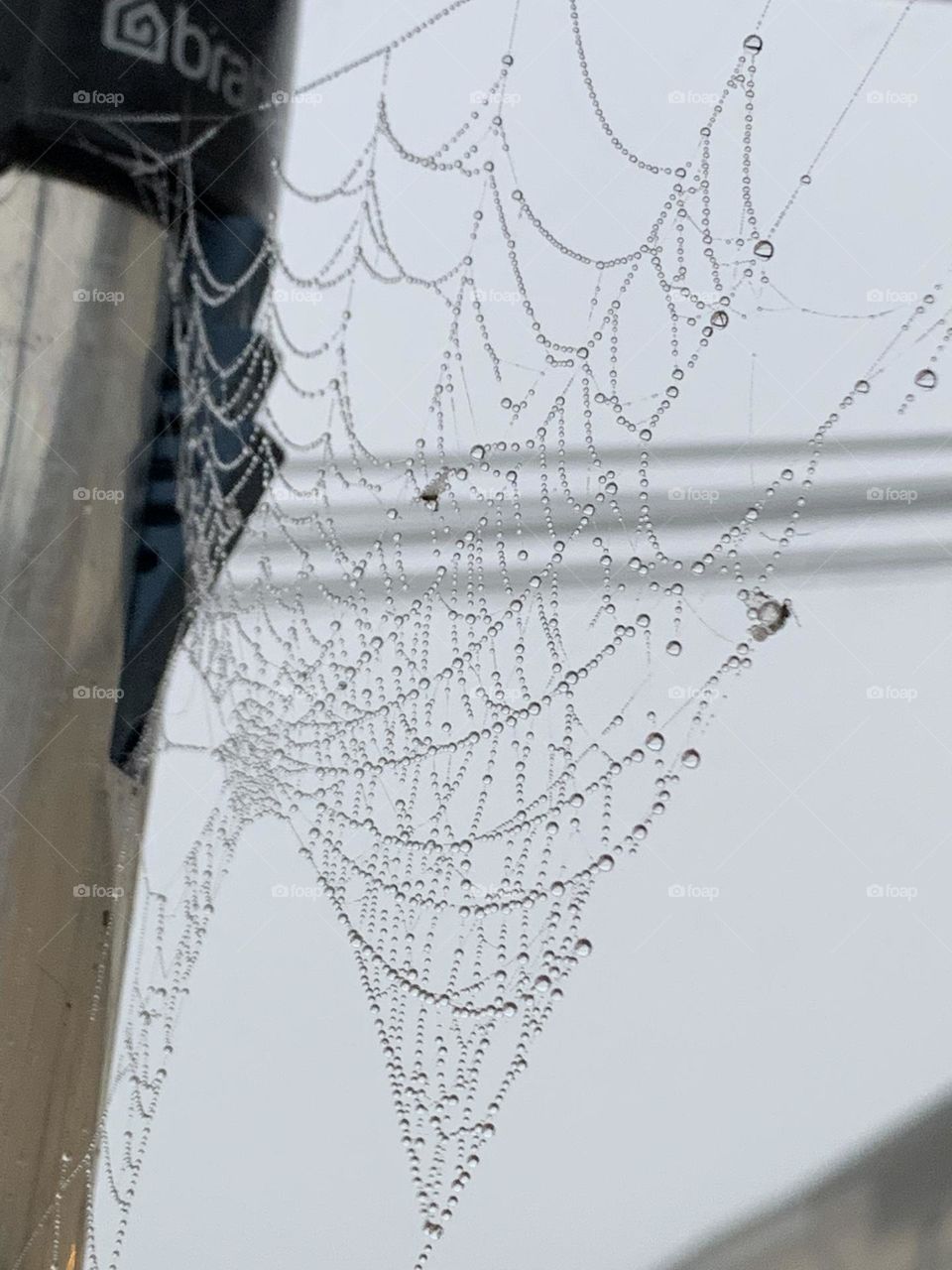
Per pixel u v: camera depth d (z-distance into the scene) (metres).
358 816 0.66
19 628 0.65
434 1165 0.63
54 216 0.66
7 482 0.65
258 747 0.69
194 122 0.66
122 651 0.66
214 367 0.67
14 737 0.65
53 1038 0.65
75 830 0.65
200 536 0.67
